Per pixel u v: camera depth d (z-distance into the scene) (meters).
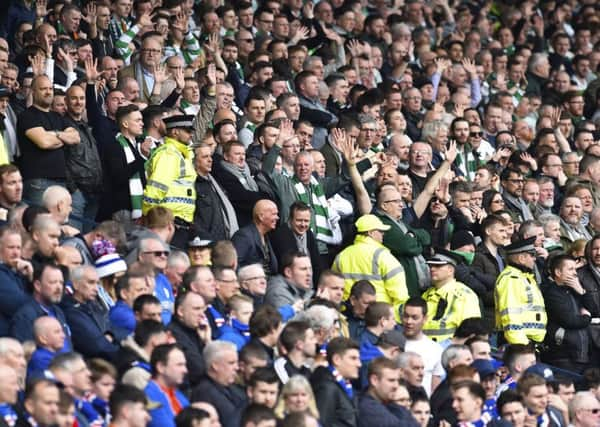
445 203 51.69
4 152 45.28
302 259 43.53
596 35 79.69
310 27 65.75
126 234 41.69
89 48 53.44
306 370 38.22
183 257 41.53
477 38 71.56
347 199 50.88
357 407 38.19
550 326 49.12
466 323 43.72
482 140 60.12
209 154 46.81
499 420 40.41
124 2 59.28
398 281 46.56
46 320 35.69
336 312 41.16
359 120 53.72
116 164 46.12
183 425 33.72
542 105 66.62
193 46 60.00
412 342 43.44
